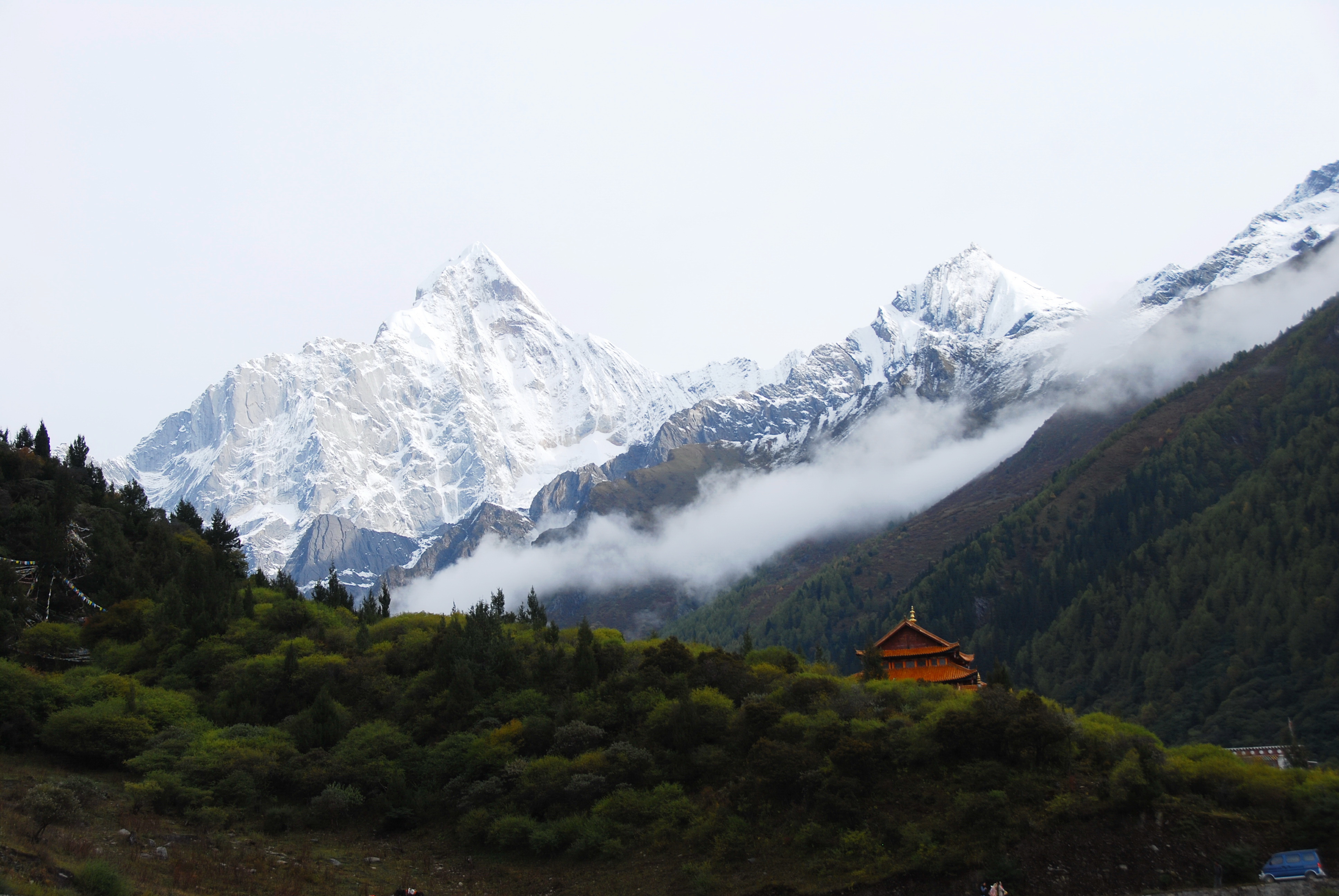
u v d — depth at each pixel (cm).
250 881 8794
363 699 13475
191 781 10919
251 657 14462
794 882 9300
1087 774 9800
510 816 10688
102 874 7469
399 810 11069
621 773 11088
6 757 11238
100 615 15538
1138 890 8612
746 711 11406
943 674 15588
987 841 9169
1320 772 9969
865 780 10119
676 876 9712
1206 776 9625
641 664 13375
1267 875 8556
